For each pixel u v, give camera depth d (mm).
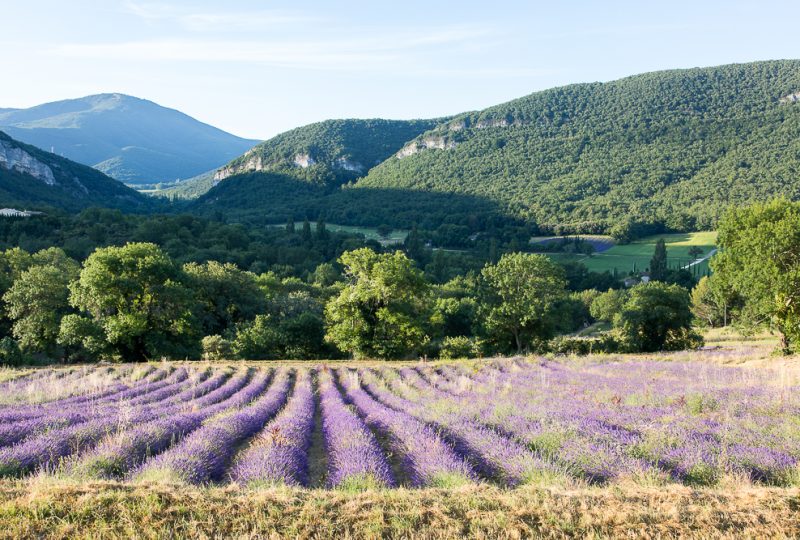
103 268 38375
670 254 143875
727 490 7871
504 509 7199
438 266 125062
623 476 8578
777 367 24219
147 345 39000
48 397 19203
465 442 11328
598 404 15367
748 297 32438
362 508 7293
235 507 7270
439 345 44906
